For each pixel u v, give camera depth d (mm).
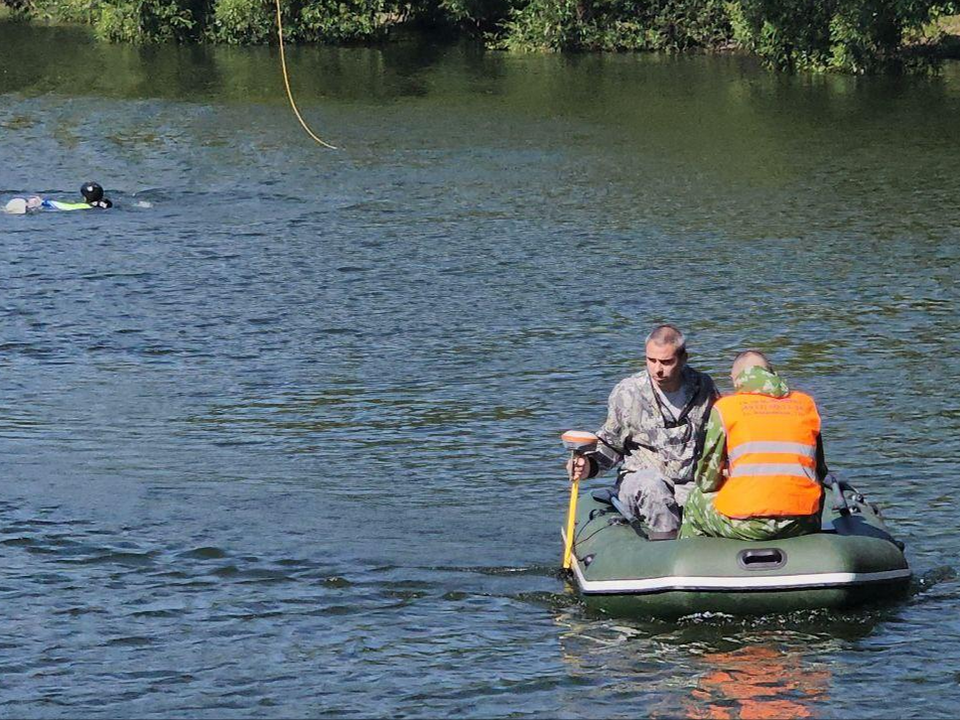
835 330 19234
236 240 25578
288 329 19500
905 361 17609
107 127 39312
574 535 11117
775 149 35312
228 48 58625
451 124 39688
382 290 21781
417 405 15969
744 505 9906
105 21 59906
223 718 8914
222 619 10367
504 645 9828
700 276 22531
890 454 14000
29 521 12328
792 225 26562
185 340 18953
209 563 11391
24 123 39906
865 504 10977
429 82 48531
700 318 20000
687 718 8727
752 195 29578
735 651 9594
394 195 29875
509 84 48062
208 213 28047
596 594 10141
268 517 12406
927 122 39219
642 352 18234
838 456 13961
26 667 9617
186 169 33062
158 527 12172
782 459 9930
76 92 46062
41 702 9133
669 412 10758
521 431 15000
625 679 9258
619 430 10883
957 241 25000
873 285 21797
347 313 20391
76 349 18500
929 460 13797
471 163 33625
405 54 57000
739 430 9969
